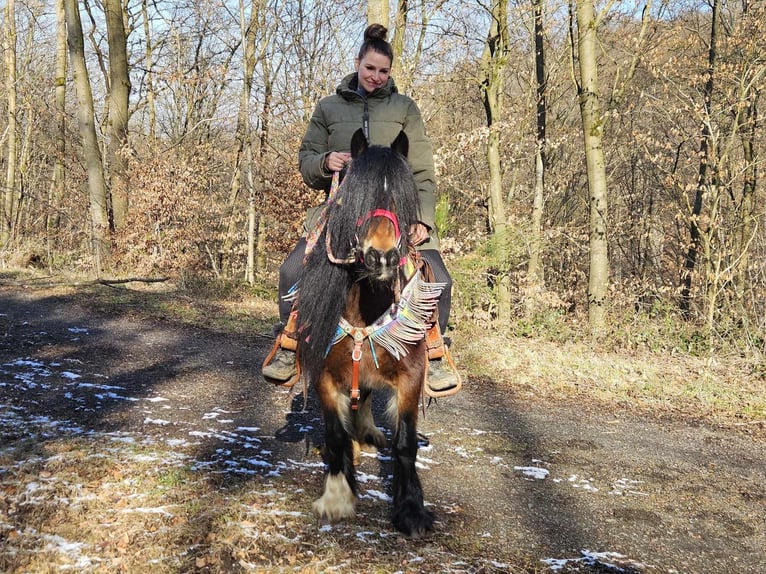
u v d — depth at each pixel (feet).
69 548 10.26
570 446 18.60
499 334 36.19
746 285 39.47
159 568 9.87
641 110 50.72
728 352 32.91
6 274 44.86
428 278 12.46
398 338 11.28
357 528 11.66
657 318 38.01
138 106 72.38
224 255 61.11
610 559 11.68
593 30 37.37
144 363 24.34
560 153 62.18
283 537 11.08
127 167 53.98
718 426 22.07
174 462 14.10
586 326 37.70
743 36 39.83
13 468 13.07
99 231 50.08
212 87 65.87
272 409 19.44
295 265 13.28
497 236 38.27
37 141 78.18
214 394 20.79
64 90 65.82
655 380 27.35
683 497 15.26
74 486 12.37
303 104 57.36
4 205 60.54
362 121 13.56
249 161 53.36
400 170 10.97
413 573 10.32
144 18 69.87
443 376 13.19
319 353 11.59
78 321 31.12
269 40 58.75
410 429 11.71
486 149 49.08
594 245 37.65
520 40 47.60
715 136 38.52
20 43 78.59
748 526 13.89
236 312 37.14
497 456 16.99
